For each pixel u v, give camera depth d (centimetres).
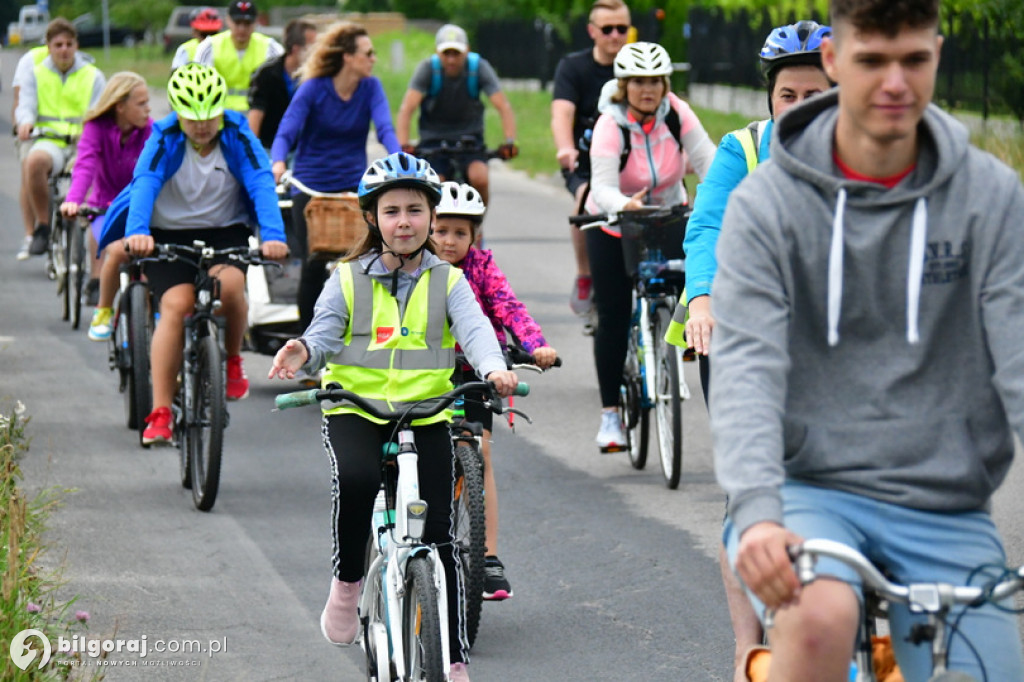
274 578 1998
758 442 911
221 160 2519
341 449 1478
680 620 1848
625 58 2425
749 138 1501
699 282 1484
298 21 3725
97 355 3578
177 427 2448
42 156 4356
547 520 2291
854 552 873
